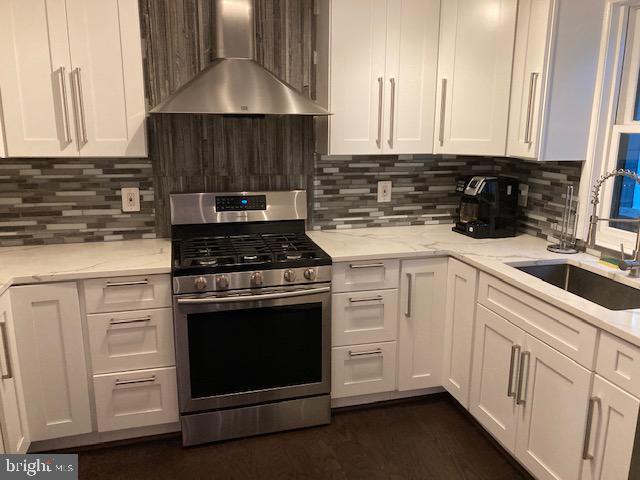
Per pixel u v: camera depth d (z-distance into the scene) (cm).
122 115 242
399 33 267
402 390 277
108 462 235
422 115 279
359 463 235
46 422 229
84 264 230
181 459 238
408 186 315
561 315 186
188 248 257
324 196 301
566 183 261
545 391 197
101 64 235
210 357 238
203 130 275
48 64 229
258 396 248
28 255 246
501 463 235
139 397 239
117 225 274
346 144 271
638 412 155
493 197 282
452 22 265
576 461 182
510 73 246
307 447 247
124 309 229
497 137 256
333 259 246
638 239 211
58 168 261
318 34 278
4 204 258
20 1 221
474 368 247
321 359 254
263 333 242
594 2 229
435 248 264
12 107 228
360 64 265
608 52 233
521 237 290
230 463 235
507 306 219
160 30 261
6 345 200
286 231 292
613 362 164
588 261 235
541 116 232
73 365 228
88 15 230
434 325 272
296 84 284
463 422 267
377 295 259
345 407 278
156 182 275
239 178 285
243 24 248
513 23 242
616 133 236
